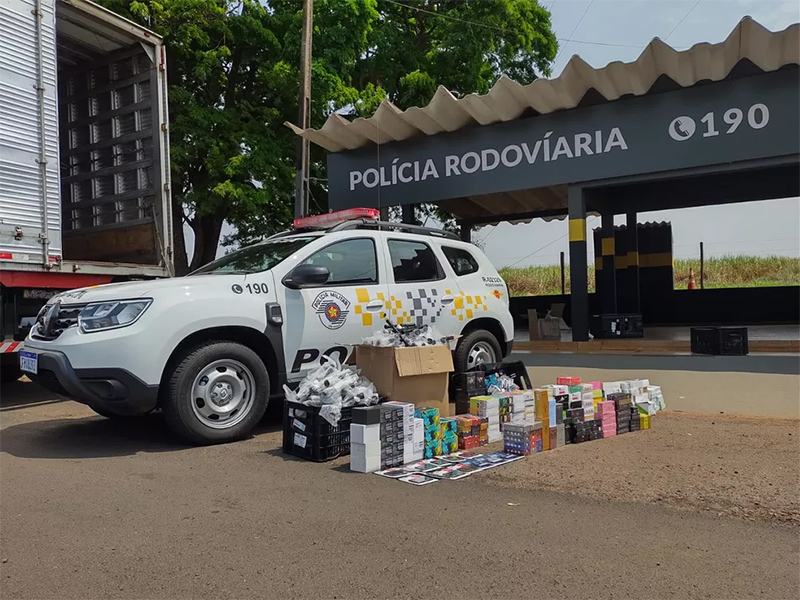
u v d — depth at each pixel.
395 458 4.77
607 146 11.75
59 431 6.11
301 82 14.27
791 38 9.36
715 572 3.02
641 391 6.25
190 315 5.30
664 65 10.41
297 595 2.82
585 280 12.48
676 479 4.37
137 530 3.55
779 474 4.43
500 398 5.58
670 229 21.45
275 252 6.34
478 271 7.68
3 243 7.35
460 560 3.15
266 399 5.70
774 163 10.59
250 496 4.11
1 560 3.19
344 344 6.21
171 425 5.25
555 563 3.12
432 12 20.67
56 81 8.08
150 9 14.91
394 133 13.30
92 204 10.46
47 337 5.51
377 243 6.71
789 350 11.66
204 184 15.82
